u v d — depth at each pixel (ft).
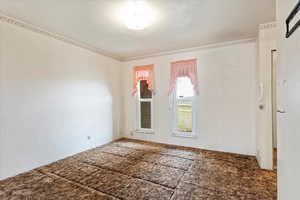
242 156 9.34
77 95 10.11
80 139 10.29
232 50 9.77
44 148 8.27
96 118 11.51
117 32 8.34
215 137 10.39
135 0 5.58
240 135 9.66
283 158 3.25
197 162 8.56
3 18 6.68
